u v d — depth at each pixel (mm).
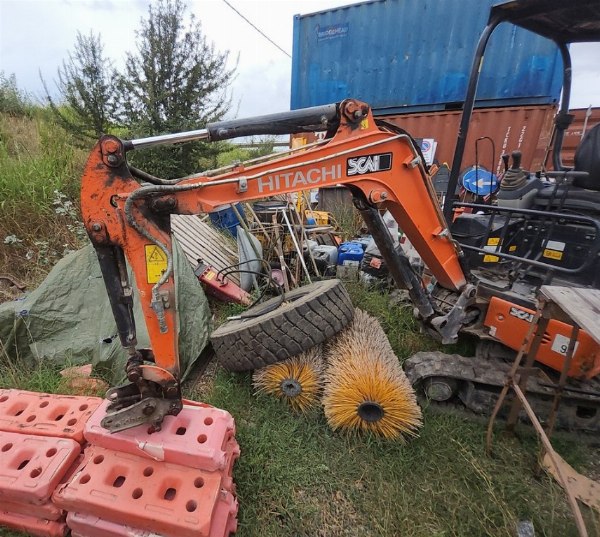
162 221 1528
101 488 1538
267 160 1809
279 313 2344
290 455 2127
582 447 2248
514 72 5332
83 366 2572
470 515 1818
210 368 2900
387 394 2139
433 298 2797
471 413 2471
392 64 6125
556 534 1743
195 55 6945
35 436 1759
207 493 1526
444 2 5516
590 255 1924
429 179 2057
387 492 1934
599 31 2520
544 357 2250
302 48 6852
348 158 1821
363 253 4504
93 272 2896
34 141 5648
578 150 2359
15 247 3973
